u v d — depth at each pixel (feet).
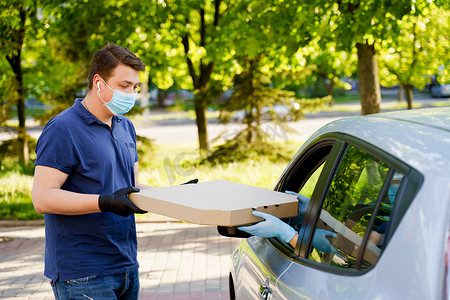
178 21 50.26
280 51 42.65
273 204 7.62
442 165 5.04
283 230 7.53
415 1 30.14
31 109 156.76
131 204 8.09
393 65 52.06
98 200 8.20
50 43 46.88
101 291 8.91
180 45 53.47
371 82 33.53
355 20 29.32
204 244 24.54
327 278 6.25
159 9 45.75
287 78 49.11
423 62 50.14
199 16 53.42
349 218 6.54
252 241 10.09
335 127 7.97
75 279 8.80
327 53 48.98
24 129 51.49
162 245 24.56
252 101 46.88
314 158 9.33
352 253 6.13
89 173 8.84
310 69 48.83
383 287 5.05
